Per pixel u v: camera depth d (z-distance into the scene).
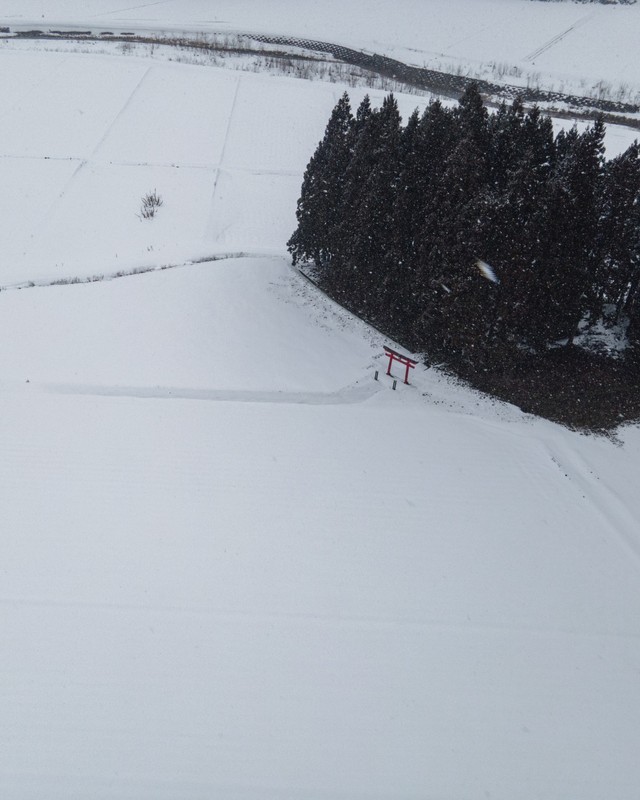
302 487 13.77
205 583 11.38
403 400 17.09
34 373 16.92
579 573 12.26
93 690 9.58
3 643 10.12
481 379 17.77
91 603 10.86
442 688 9.98
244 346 18.45
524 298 16.33
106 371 17.17
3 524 12.26
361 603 11.26
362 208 19.06
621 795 8.77
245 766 8.79
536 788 8.79
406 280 18.77
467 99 18.27
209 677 9.88
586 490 14.36
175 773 8.66
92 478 13.55
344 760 8.95
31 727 9.06
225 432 15.30
